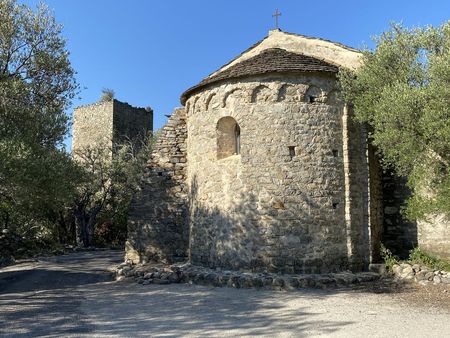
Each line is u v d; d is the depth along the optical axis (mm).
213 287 11977
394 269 12812
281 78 12766
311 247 12344
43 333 7570
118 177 28906
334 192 12828
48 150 14734
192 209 14242
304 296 10633
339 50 15586
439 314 8781
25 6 15094
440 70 9695
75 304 10234
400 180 15031
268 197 12406
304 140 12672
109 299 10805
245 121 12820
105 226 30531
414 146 10219
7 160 11828
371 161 14000
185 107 16000
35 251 23484
